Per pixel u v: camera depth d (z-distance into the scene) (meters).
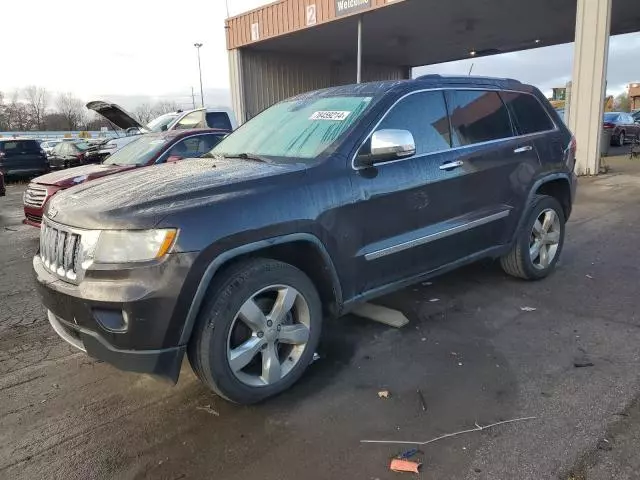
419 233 3.80
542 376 3.25
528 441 2.62
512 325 4.05
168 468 2.54
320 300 3.36
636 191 10.09
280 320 3.06
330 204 3.22
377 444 2.66
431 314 4.32
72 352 3.91
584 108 12.04
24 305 5.05
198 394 3.22
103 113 13.49
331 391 3.19
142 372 2.68
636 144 19.84
